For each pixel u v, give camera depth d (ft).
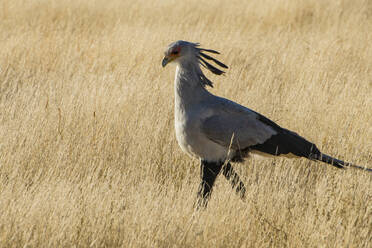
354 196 34.32
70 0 102.06
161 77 63.62
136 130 45.27
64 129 44.86
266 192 36.11
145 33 78.02
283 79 63.46
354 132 45.70
